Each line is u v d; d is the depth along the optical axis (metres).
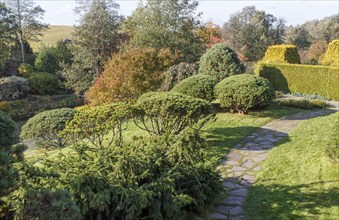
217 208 4.59
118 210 3.66
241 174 5.80
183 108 6.57
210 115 6.29
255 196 4.88
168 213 3.92
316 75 13.75
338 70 12.96
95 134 6.25
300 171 5.44
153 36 19.38
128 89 10.27
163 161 4.42
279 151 6.70
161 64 11.23
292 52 16.66
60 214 2.92
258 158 6.52
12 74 25.06
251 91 9.29
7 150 3.47
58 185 3.58
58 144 9.51
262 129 8.48
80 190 3.54
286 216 4.15
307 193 4.63
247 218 4.26
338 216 3.92
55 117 9.50
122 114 6.20
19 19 28.22
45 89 23.05
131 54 10.73
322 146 6.27
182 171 4.36
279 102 11.34
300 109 10.84
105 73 10.73
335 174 4.89
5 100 20.48
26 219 2.98
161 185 3.94
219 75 11.46
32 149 10.41
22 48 27.53
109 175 3.89
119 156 4.17
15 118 18.67
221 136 8.05
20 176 3.39
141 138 4.91
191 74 11.54
